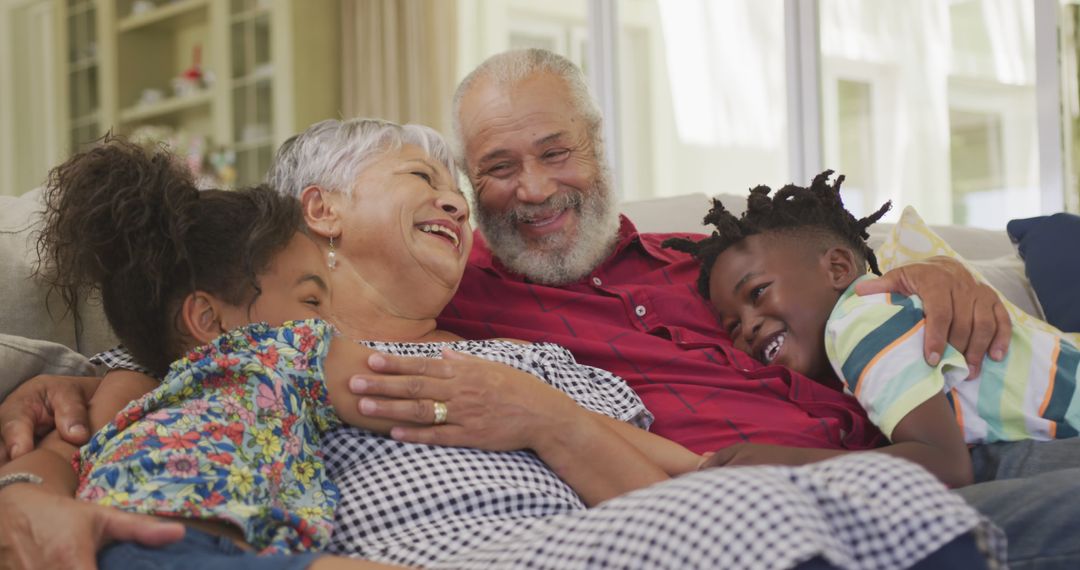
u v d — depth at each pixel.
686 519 0.86
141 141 1.38
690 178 5.11
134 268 1.30
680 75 5.14
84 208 1.30
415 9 5.72
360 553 1.18
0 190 6.42
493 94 2.00
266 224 1.32
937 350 1.51
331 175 1.62
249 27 5.92
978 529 0.89
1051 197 3.91
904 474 0.90
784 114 4.80
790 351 1.72
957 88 4.15
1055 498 1.19
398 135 1.69
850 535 0.88
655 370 1.76
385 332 1.63
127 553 0.99
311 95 5.86
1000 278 2.12
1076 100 3.88
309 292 1.36
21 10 6.46
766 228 1.79
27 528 1.01
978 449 1.60
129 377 1.40
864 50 4.41
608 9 5.28
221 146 5.94
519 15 5.73
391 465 1.26
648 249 2.09
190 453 1.10
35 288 1.58
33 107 6.48
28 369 1.41
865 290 1.65
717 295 1.82
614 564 0.87
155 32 6.18
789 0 4.62
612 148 5.29
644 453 1.52
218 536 1.05
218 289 1.30
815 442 1.65
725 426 1.65
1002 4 4.00
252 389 1.19
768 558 0.82
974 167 4.12
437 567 1.05
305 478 1.20
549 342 1.74
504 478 1.29
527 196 1.96
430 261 1.61
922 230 1.92
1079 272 2.01
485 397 1.32
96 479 1.08
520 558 0.94
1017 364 1.61
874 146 4.41
